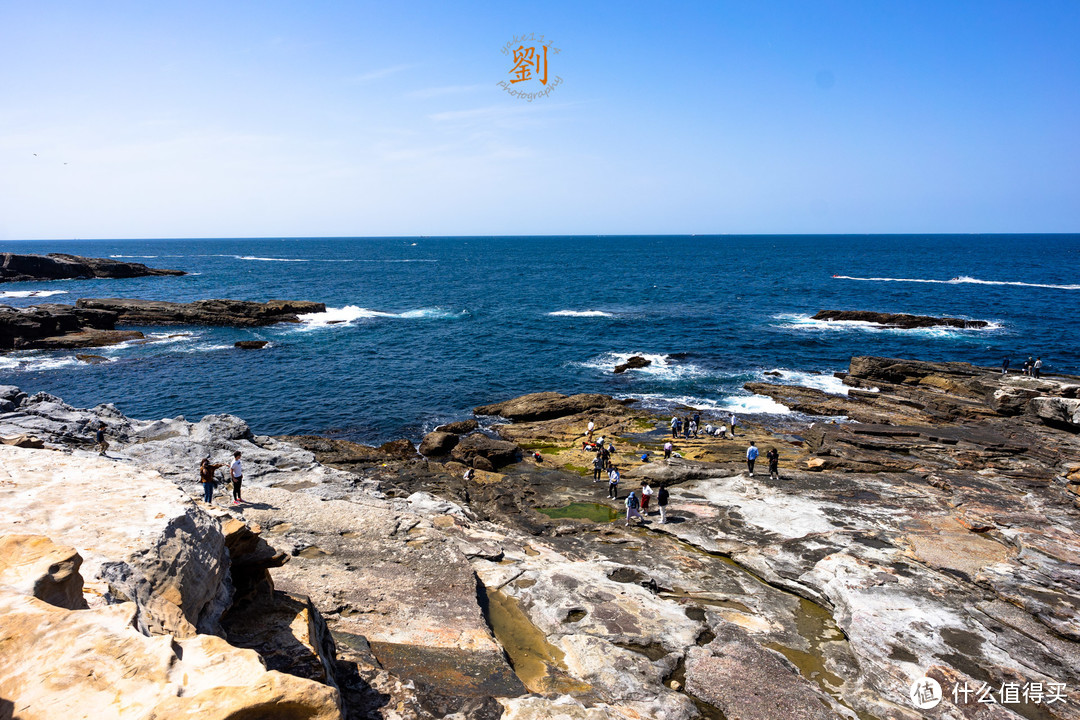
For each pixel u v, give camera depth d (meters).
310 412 38.00
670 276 125.06
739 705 10.65
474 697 9.26
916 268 138.25
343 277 126.44
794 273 128.38
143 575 7.28
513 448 28.94
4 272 104.19
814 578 15.66
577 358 51.97
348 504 18.06
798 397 38.00
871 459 26.06
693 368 48.03
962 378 36.91
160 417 37.28
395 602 12.57
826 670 12.37
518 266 161.12
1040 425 29.73
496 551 16.36
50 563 6.10
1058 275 116.31
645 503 21.11
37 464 10.53
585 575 15.52
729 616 14.29
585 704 10.04
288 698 5.27
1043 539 16.73
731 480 23.73
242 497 17.97
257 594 9.77
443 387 43.50
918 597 14.45
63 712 4.75
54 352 53.66
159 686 5.16
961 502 20.64
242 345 55.94
